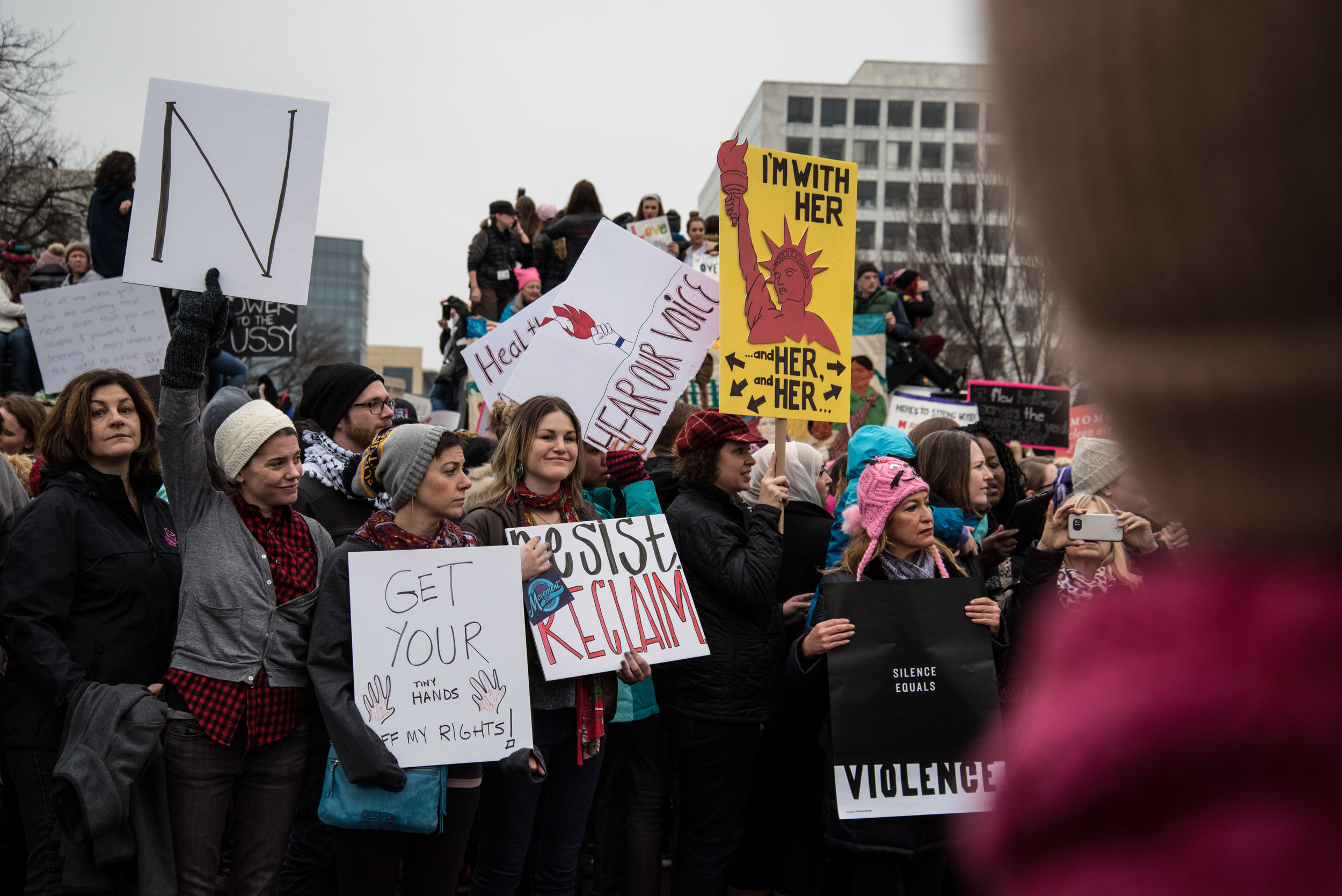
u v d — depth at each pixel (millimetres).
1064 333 357
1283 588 332
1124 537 3918
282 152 3799
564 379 5074
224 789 3398
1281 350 304
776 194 4715
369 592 3445
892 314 11227
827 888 4383
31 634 3287
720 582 4105
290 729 3510
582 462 4234
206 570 3469
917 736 3883
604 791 4465
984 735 3885
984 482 4645
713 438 4355
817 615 4105
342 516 4551
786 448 5000
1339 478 307
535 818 4125
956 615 3990
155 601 3545
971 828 417
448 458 3619
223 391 4523
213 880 3371
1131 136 316
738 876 4398
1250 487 321
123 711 3201
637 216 11523
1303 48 289
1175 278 317
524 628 3713
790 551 4758
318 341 50531
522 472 4121
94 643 3406
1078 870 360
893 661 3936
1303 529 321
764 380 4621
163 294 7855
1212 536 341
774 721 4219
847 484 4922
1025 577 4066
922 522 4121
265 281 3760
